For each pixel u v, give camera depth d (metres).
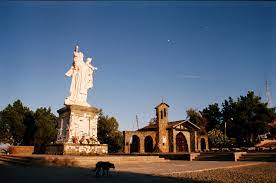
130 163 22.56
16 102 48.44
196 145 49.41
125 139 44.09
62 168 16.89
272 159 26.98
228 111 65.94
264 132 57.97
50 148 27.75
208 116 69.88
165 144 46.69
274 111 60.41
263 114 58.16
